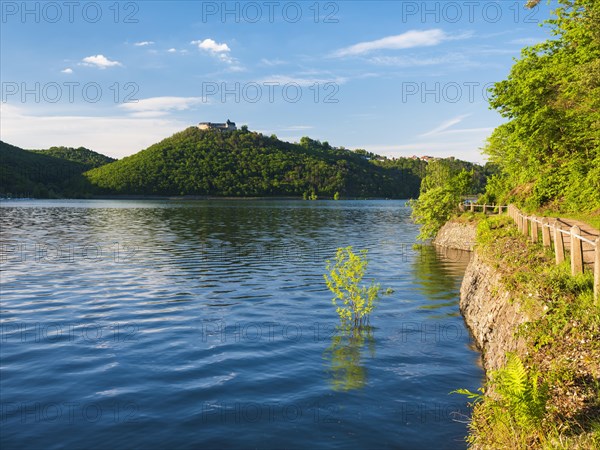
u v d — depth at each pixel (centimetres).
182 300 1969
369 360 1266
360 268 1664
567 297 991
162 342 1410
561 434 632
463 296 1873
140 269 2742
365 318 1703
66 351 1320
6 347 1348
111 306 1855
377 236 5009
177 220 7438
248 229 5731
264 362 1246
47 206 13275
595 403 680
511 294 1181
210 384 1098
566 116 2691
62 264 2909
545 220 1525
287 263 2995
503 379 739
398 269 2809
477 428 790
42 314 1723
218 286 2264
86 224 6481
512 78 3192
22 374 1148
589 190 2636
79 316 1700
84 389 1064
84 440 835
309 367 1212
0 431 866
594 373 738
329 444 826
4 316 1692
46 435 852
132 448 809
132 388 1070
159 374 1157
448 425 895
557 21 2836
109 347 1358
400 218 8550
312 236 4906
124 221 7156
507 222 2548
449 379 1133
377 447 816
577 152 2806
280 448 812
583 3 2552
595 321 854
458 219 4166
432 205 4531
